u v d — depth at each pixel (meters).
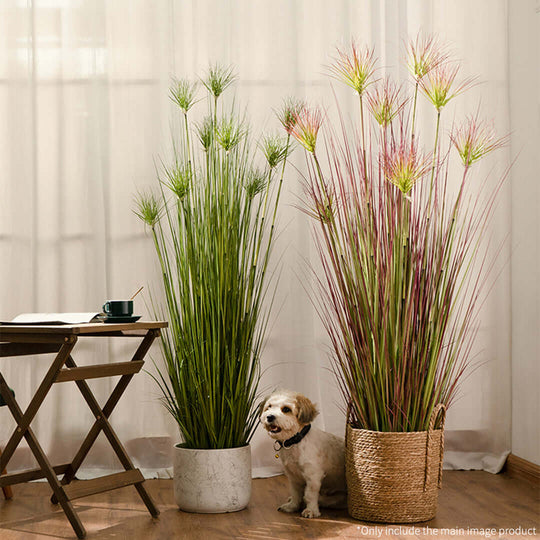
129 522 2.58
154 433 3.28
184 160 3.27
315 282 3.29
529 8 3.17
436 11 3.37
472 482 3.13
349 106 3.31
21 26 3.26
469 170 3.32
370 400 2.56
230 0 3.32
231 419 2.72
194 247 2.74
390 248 2.51
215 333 2.70
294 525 2.54
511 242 3.36
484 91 3.36
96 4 3.29
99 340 3.26
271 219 3.27
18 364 3.22
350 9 3.35
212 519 2.62
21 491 3.03
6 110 3.27
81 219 3.28
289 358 3.29
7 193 3.25
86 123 3.28
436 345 2.53
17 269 3.23
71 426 3.25
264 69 3.33
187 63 3.32
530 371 3.18
